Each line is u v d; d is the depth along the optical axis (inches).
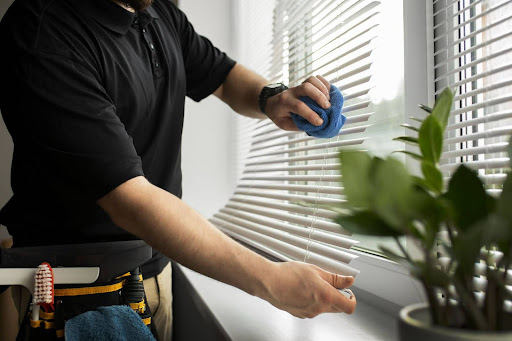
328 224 39.2
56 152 30.4
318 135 37.6
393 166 12.5
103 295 36.2
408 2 37.2
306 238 43.4
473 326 13.3
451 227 16.4
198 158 77.2
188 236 28.0
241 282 28.3
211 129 77.7
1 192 100.0
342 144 40.7
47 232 40.2
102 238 40.8
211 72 55.1
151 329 38.7
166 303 53.5
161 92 46.9
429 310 14.7
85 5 38.1
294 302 28.1
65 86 32.0
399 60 39.7
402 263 15.6
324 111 36.5
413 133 35.9
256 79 53.7
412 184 14.0
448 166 29.9
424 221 13.7
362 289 42.0
